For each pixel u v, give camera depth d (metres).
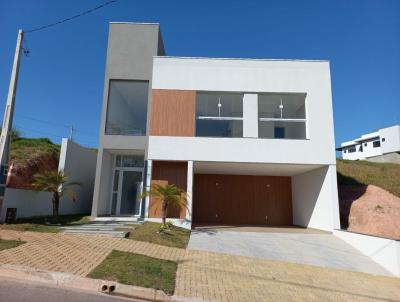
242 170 15.88
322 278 7.88
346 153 46.97
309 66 13.83
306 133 13.52
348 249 10.74
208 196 17.34
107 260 6.96
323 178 13.55
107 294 5.36
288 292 6.54
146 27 14.37
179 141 13.28
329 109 13.51
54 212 11.23
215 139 13.30
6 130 10.15
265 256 9.41
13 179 11.19
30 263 6.21
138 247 8.62
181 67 13.87
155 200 13.07
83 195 16.64
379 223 11.85
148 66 14.01
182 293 5.77
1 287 5.02
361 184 16.36
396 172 18.89
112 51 14.11
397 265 8.79
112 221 12.24
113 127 13.97
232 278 7.04
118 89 14.30
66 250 7.42
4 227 9.17
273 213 17.23
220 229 13.26
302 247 10.66
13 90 10.38
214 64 13.88
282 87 13.67
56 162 15.95
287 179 17.64
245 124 13.45
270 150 13.21
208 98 14.22
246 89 13.67
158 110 13.54
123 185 14.50
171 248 9.17
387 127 39.69
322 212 13.52
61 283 5.59
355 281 7.97
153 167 13.55
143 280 5.97
